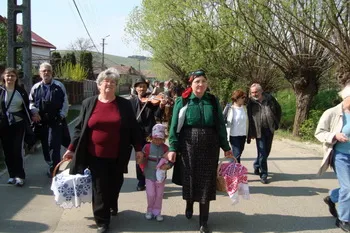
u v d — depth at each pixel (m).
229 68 16.69
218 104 4.68
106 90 4.48
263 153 6.98
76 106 27.67
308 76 12.52
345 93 4.58
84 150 4.51
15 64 9.90
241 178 4.72
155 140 5.09
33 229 4.65
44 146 6.99
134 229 4.71
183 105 4.60
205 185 4.52
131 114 4.62
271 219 5.12
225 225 4.89
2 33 16.48
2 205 5.45
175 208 5.49
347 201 4.57
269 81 16.25
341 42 9.14
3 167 7.55
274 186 6.77
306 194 6.29
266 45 12.73
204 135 4.52
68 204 4.59
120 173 4.74
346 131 4.48
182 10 14.89
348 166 4.55
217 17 14.05
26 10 9.76
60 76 35.84
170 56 21.14
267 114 6.94
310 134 12.55
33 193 6.03
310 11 10.10
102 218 4.54
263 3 11.05
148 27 19.73
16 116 6.27
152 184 5.01
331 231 4.72
